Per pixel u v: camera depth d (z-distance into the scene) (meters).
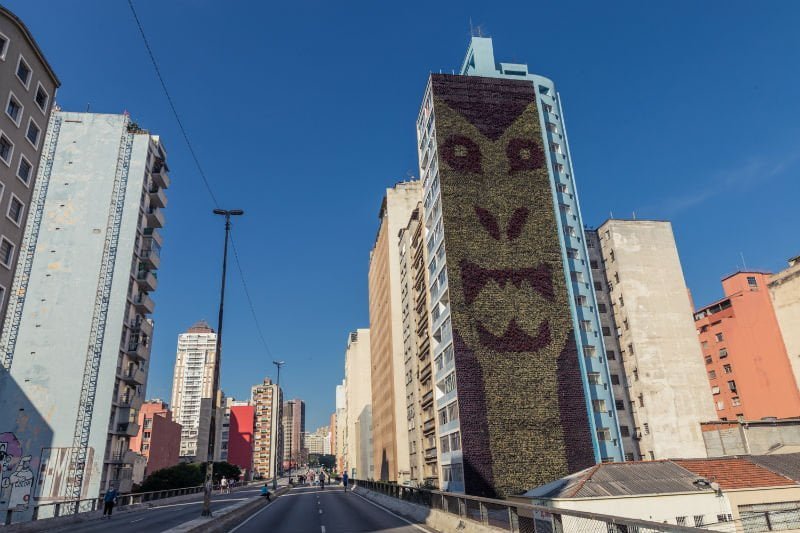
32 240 60.72
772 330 79.06
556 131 63.62
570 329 53.12
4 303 32.66
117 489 58.69
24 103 35.38
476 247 55.25
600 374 54.06
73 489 52.84
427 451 63.38
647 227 75.75
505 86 63.19
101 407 56.16
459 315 52.31
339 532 21.41
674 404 67.38
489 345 51.50
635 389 69.31
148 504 46.66
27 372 56.12
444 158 58.66
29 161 35.81
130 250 62.31
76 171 64.25
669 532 8.25
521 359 51.31
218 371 29.55
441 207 56.72
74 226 62.00
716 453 52.16
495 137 60.50
